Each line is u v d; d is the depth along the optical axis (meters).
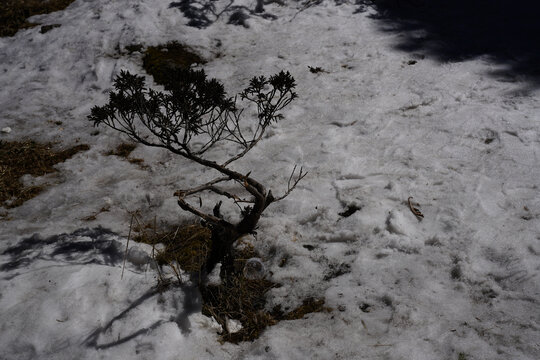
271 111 3.56
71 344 3.15
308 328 3.22
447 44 6.98
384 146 5.12
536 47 6.68
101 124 6.16
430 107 5.65
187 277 3.63
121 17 8.13
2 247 4.21
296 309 3.45
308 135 5.52
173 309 3.36
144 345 3.09
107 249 3.99
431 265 3.59
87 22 8.20
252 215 3.29
